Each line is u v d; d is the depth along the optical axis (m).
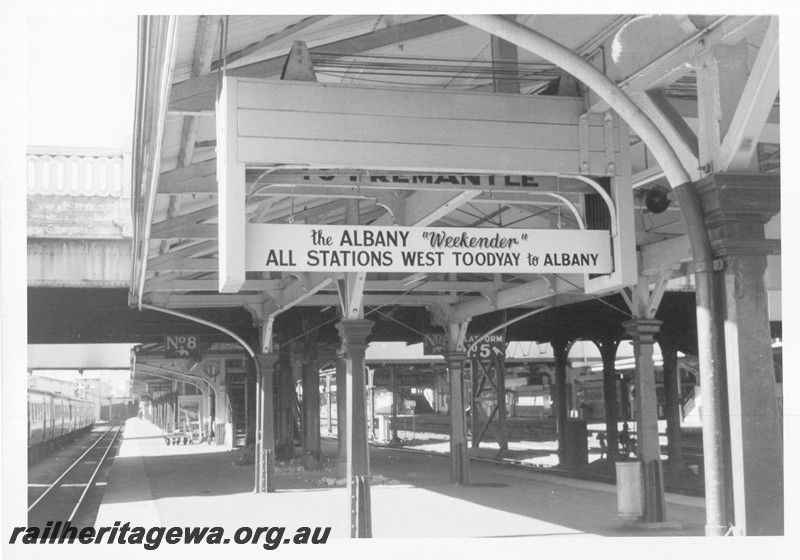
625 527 12.13
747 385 5.19
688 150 5.65
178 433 49.81
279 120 6.36
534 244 6.55
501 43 8.05
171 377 45.31
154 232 11.37
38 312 23.17
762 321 5.26
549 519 13.19
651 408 12.30
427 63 8.38
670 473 21.88
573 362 44.06
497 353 19.44
